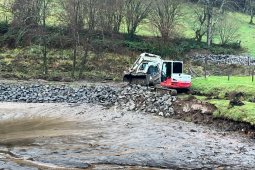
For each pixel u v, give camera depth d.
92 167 18.27
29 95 37.38
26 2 57.28
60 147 21.25
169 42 63.94
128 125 26.98
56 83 45.66
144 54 42.12
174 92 33.81
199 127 26.56
